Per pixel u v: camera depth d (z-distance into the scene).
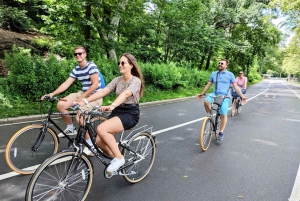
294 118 9.02
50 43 15.27
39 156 3.96
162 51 21.98
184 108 10.83
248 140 5.85
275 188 3.44
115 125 2.95
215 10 24.61
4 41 14.10
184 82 17.69
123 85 3.12
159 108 10.57
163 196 3.15
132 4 14.40
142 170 3.76
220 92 5.50
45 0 10.48
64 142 5.03
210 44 22.17
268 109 11.31
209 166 4.18
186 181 3.59
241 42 27.33
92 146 3.17
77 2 9.50
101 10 11.33
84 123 2.90
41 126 3.75
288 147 5.36
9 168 3.77
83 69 4.15
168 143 5.40
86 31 10.98
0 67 11.22
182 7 19.28
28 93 9.09
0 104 7.94
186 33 20.06
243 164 4.30
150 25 18.28
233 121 8.20
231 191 3.33
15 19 17.03
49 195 2.88
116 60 13.65
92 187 3.32
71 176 2.76
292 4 18.50
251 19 25.25
